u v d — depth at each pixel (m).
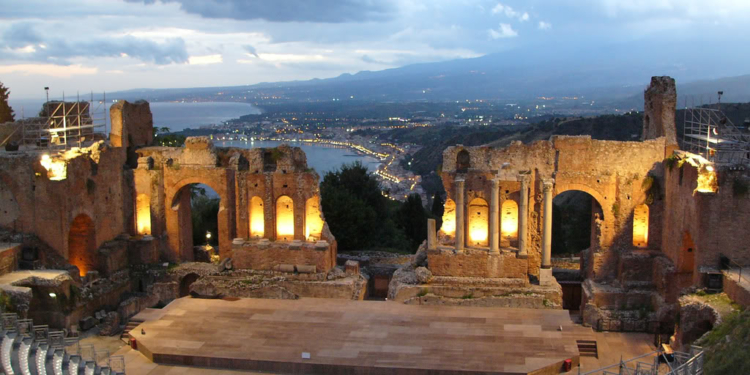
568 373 34.59
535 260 45.94
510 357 35.19
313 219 48.56
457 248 45.06
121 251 48.22
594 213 46.50
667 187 43.34
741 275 35.72
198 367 35.81
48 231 43.16
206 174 49.16
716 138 43.00
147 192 49.72
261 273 47.12
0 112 64.62
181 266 48.88
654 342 39.62
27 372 28.27
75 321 41.81
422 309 42.59
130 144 51.47
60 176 43.12
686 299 36.34
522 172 44.97
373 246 63.91
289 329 39.44
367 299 50.12
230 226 49.56
